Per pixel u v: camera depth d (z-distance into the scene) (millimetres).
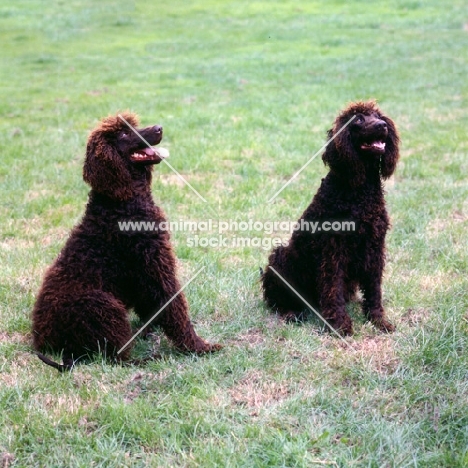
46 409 4402
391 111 13219
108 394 4488
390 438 3973
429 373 4723
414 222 7707
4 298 6109
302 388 4629
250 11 26250
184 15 25828
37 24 24328
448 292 5953
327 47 20594
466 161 10125
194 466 3818
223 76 17031
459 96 14539
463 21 23312
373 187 5371
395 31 22500
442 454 3852
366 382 4637
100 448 3959
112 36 22906
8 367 4984
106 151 4859
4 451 3998
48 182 9609
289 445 3896
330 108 13539
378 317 5531
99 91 15719
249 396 4555
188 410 4332
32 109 14094
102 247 4969
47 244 7430
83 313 4820
